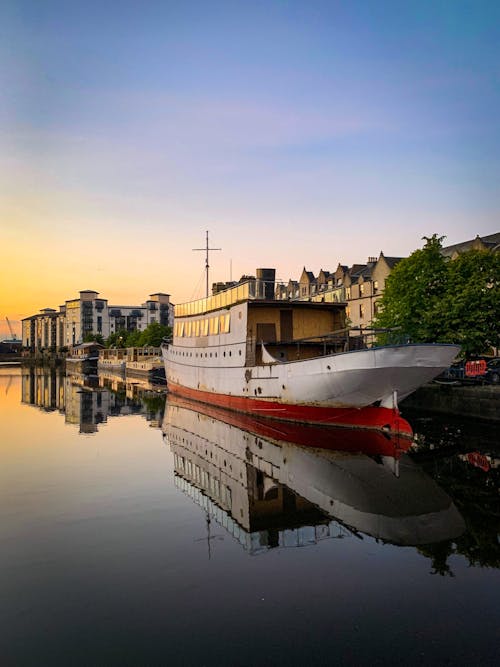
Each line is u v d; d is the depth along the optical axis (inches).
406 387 924.6
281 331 1298.0
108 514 532.1
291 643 300.2
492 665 278.7
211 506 557.9
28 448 903.1
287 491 612.7
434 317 1336.1
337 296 2122.3
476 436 948.6
